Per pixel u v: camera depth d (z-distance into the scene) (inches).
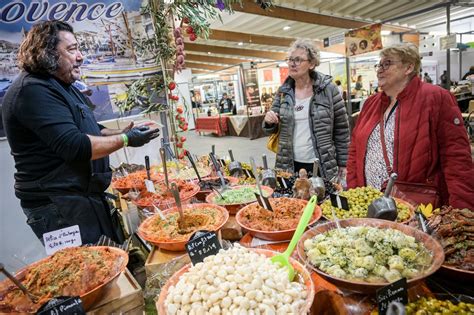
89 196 59.1
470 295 33.7
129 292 37.7
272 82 469.4
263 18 385.4
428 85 66.4
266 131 104.9
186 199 66.8
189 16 103.3
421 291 34.1
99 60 104.8
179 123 117.0
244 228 50.3
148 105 115.4
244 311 28.0
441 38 213.5
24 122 50.3
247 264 33.9
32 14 93.1
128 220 72.6
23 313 32.1
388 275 32.2
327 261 36.7
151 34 110.9
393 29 435.2
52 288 35.1
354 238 38.8
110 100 108.7
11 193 98.9
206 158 114.6
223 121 478.3
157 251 48.9
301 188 62.7
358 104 340.5
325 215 54.9
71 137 50.6
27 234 101.3
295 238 39.0
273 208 55.5
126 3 105.7
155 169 98.4
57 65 54.1
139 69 111.6
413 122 65.3
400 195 61.5
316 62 95.0
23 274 38.7
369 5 354.0
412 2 344.5
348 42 255.0
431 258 34.9
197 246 39.3
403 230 40.8
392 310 26.5
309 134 97.2
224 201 64.0
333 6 350.6
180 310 30.4
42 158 54.0
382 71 68.0
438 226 40.4
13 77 93.3
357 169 77.8
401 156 66.8
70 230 47.9
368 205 53.8
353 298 33.3
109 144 55.3
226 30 435.2
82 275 36.2
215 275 32.5
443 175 65.1
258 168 92.8
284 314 28.5
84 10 100.0
